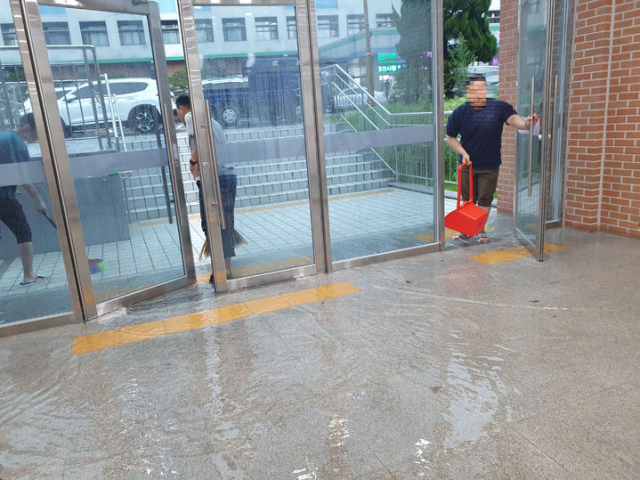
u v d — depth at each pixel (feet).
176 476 6.46
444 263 14.47
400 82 14.17
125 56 12.10
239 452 6.84
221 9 12.00
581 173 16.65
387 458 6.51
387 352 9.38
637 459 6.22
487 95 15.46
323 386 8.36
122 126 12.30
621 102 15.26
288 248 14.02
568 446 6.52
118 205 12.48
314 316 11.33
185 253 13.96
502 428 6.95
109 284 12.53
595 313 10.50
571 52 16.20
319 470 6.39
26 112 10.80
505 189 20.07
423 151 14.93
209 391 8.46
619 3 14.75
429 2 13.96
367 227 14.80
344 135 13.87
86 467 6.76
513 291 11.96
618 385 7.85
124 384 8.89
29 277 11.48
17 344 10.93
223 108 12.56
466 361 8.86
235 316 11.68
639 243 15.10
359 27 13.37
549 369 8.43
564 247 15.21
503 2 18.35
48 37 10.89
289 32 12.73
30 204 11.18
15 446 7.33
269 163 13.29
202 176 12.50
